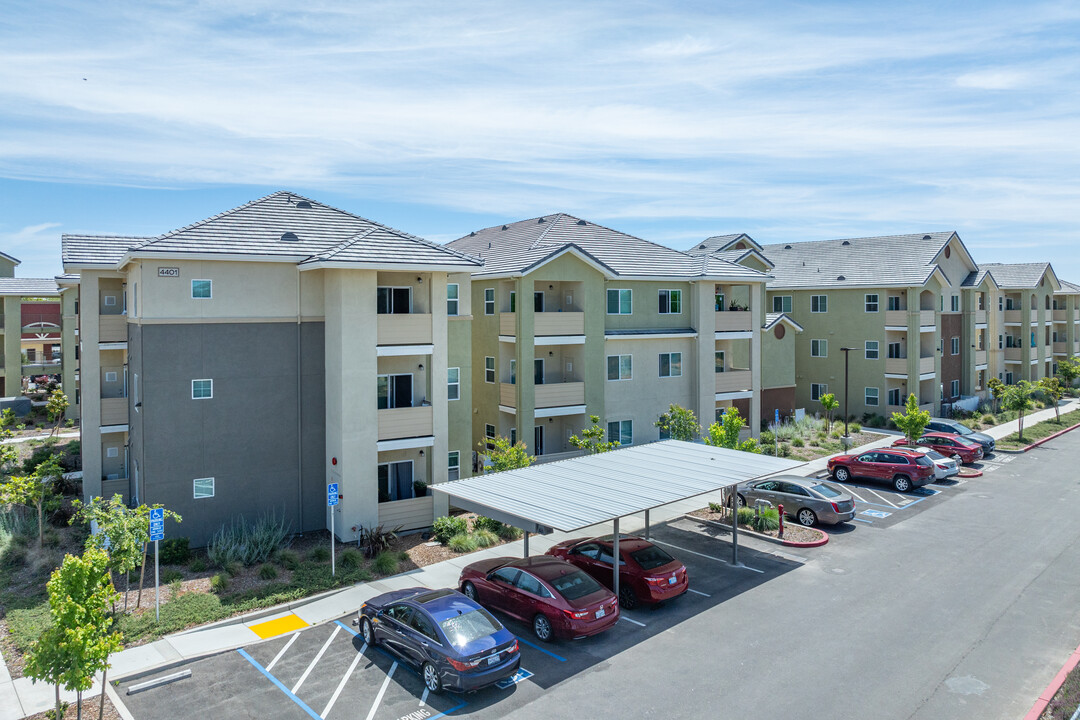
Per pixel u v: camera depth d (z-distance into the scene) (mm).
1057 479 31453
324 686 13992
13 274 56438
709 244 44344
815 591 18672
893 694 13438
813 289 48500
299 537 23344
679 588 17797
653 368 34219
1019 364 59906
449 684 13258
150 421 21625
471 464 27938
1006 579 19312
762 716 12734
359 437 22781
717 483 18969
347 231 25141
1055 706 12797
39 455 32156
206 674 14500
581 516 16125
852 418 46344
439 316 24156
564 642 15938
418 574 20016
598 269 31516
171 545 20859
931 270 44188
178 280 21875
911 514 26141
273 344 23219
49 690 13766
